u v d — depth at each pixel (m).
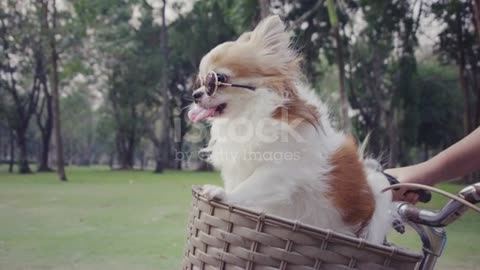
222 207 1.30
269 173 1.75
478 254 4.23
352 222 1.78
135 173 21.64
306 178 1.76
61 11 16.56
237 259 1.26
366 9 16.34
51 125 24.44
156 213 7.17
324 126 1.97
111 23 19.19
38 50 17.94
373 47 19.14
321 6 14.90
